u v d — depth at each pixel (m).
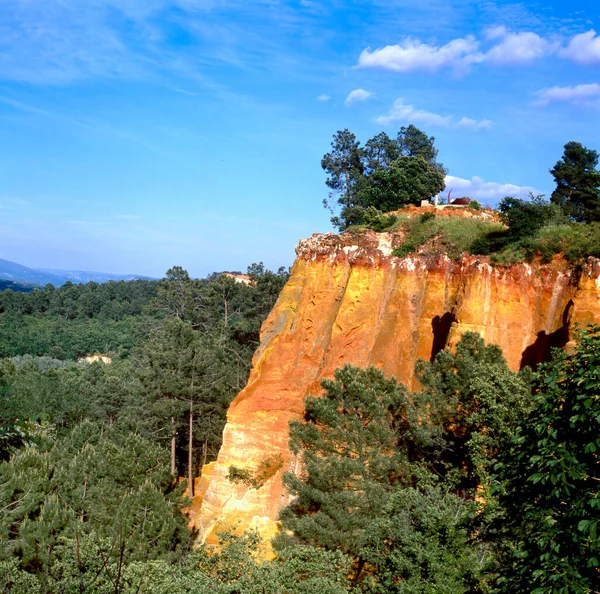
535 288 38.56
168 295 96.75
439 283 41.28
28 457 43.69
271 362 43.78
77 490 42.88
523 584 14.88
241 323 77.62
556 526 14.53
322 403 32.38
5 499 39.12
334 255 45.06
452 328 38.22
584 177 49.19
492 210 50.16
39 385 79.06
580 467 14.45
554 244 39.03
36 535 35.97
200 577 22.53
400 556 21.67
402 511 24.36
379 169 57.44
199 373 63.38
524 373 30.95
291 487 31.34
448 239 43.62
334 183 69.06
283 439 41.00
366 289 42.62
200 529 40.50
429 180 56.22
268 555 32.72
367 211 50.28
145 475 41.38
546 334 37.72
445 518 21.73
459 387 30.81
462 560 20.44
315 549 24.38
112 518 38.00
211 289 84.94
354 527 28.16
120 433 61.72
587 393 15.06
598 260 35.03
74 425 76.56
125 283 198.75
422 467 29.23
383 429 31.19
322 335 43.59
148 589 23.17
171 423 62.56
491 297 38.41
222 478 41.00
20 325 159.12
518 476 16.48
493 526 19.23
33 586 29.31
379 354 41.25
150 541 36.59
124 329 161.00
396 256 43.91
